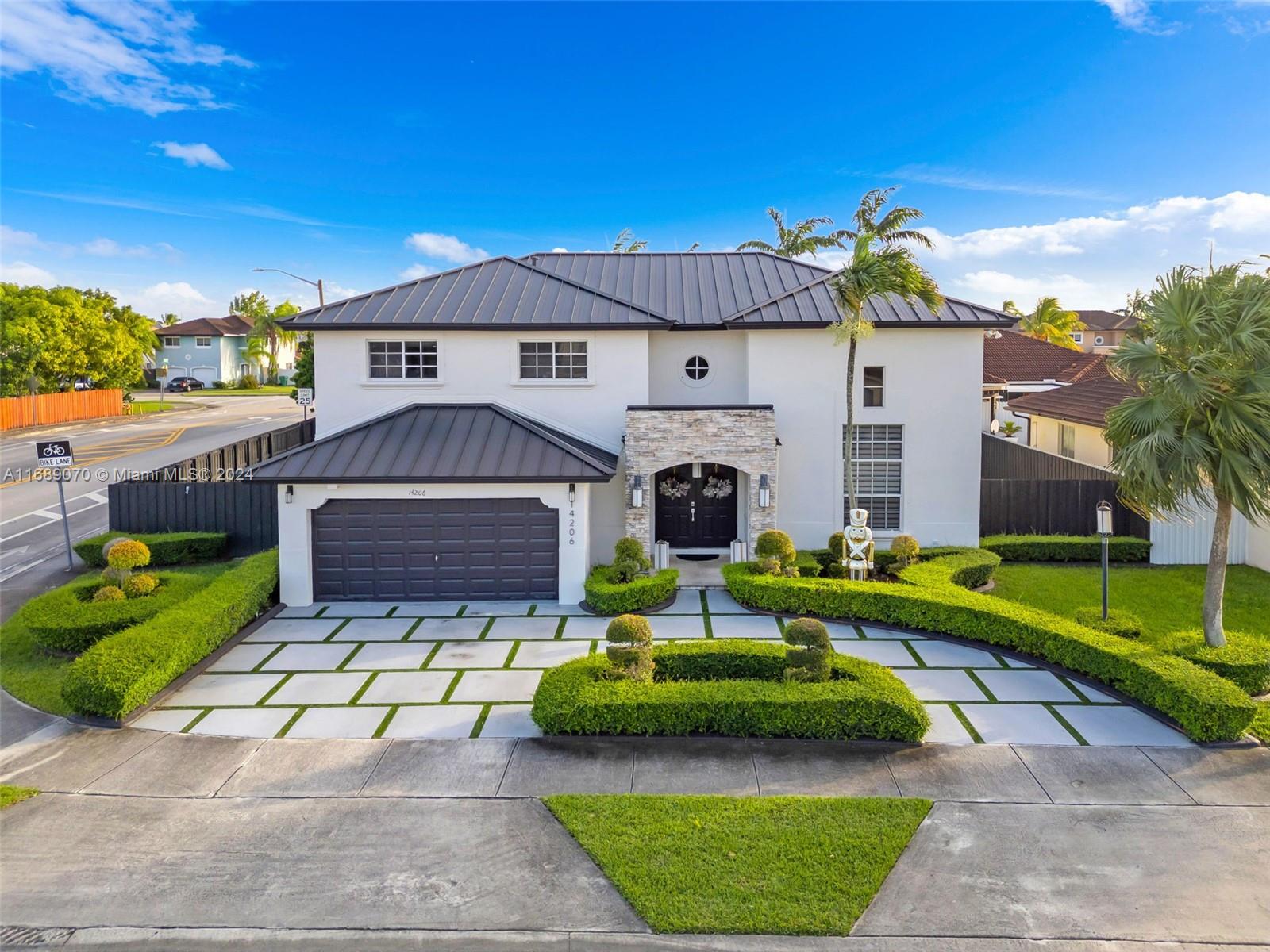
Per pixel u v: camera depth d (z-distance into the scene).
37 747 10.56
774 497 18.25
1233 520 19.20
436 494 16.64
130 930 7.10
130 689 11.13
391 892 7.54
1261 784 9.38
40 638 13.51
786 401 19.38
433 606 16.56
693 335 20.00
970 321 18.86
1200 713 10.27
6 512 25.14
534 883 7.65
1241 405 11.31
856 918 7.09
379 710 11.64
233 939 6.99
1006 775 9.59
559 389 18.97
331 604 16.73
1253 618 15.30
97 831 8.57
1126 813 8.77
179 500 20.14
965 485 19.61
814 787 9.35
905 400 19.38
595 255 23.30
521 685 12.52
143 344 62.69
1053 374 36.84
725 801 8.92
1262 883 7.60
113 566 15.16
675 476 20.11
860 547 17.16
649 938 6.95
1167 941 6.87
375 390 18.95
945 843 8.22
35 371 46.94
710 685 10.91
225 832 8.54
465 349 18.92
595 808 8.77
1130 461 11.95
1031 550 19.62
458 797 9.22
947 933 6.95
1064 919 7.11
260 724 11.20
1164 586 17.44
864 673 11.23
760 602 15.98
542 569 16.95
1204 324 11.34
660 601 16.34
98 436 40.34
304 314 19.03
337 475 16.23
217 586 15.09
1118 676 11.77
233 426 44.22
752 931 6.96
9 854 8.17
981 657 13.51
